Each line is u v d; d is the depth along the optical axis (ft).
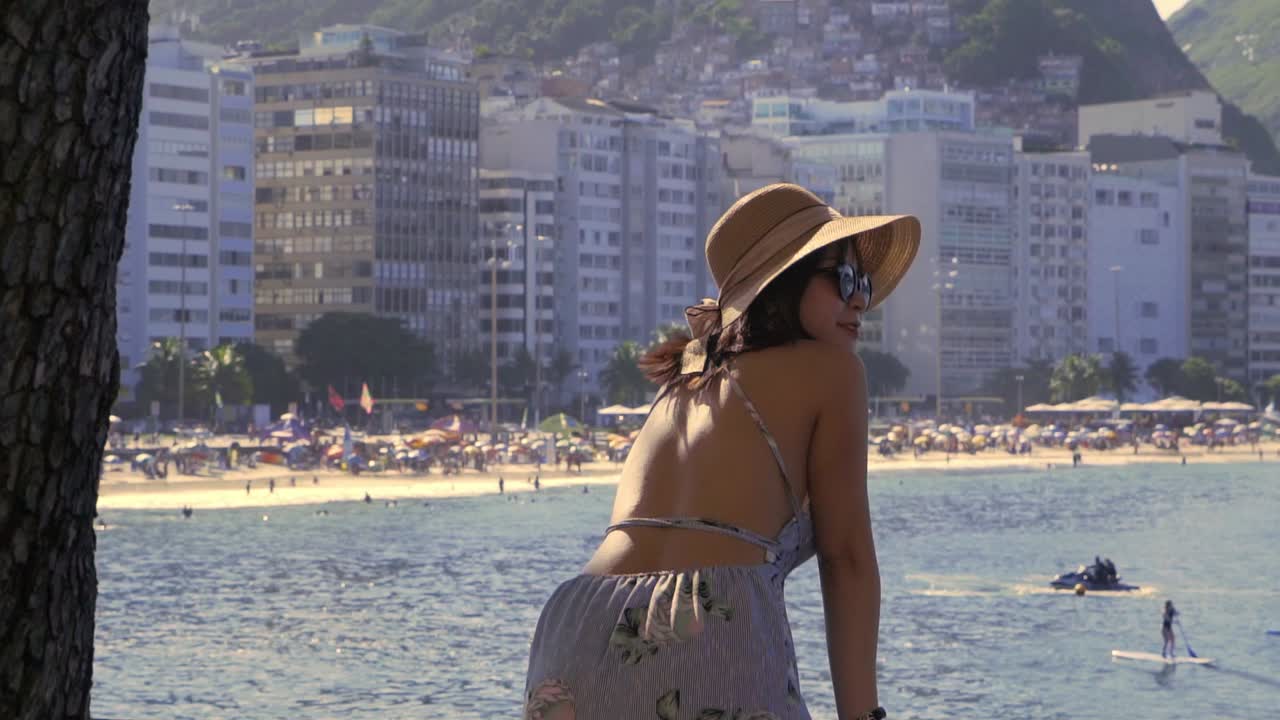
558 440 545.03
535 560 260.21
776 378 12.15
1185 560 262.06
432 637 176.96
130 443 509.76
